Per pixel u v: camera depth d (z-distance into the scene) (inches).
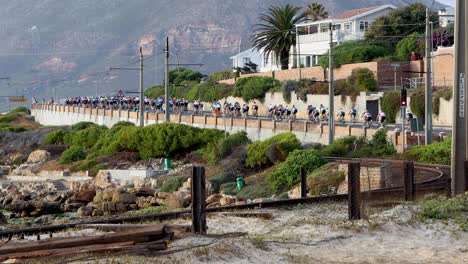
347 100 6633.9
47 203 3786.9
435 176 2893.7
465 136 2160.4
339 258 1362.0
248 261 1304.1
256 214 1886.1
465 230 1611.7
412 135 4133.9
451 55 5964.6
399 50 7145.7
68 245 1309.1
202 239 1425.9
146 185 4749.0
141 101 6609.3
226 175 4471.0
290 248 1429.6
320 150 4330.7
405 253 1417.3
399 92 6008.9
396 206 1881.2
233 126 5816.9
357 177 1708.9
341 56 7352.4
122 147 6102.4
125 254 1274.6
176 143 5684.1
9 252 1283.2
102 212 3491.6
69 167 6318.9
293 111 5994.1
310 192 3398.1
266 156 4493.1
